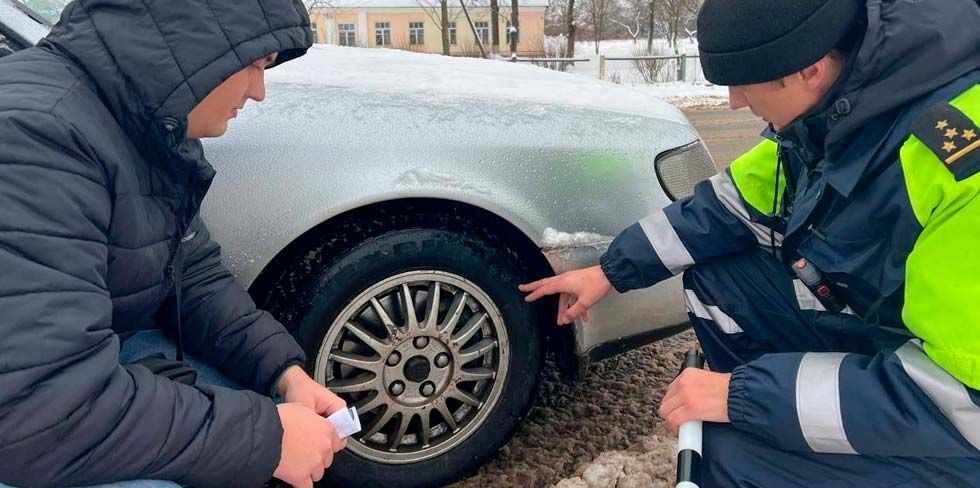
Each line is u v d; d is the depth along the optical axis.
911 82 1.16
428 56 2.37
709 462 1.42
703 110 10.23
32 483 1.04
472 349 1.82
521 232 1.82
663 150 1.97
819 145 1.33
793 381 1.28
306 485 1.28
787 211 1.56
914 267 1.15
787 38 1.18
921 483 1.27
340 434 1.37
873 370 1.24
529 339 1.87
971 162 1.07
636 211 1.90
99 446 1.06
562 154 1.82
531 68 2.38
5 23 1.63
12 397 0.96
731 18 1.23
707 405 1.38
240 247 1.62
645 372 2.47
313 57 2.09
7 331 0.96
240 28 1.12
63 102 1.06
